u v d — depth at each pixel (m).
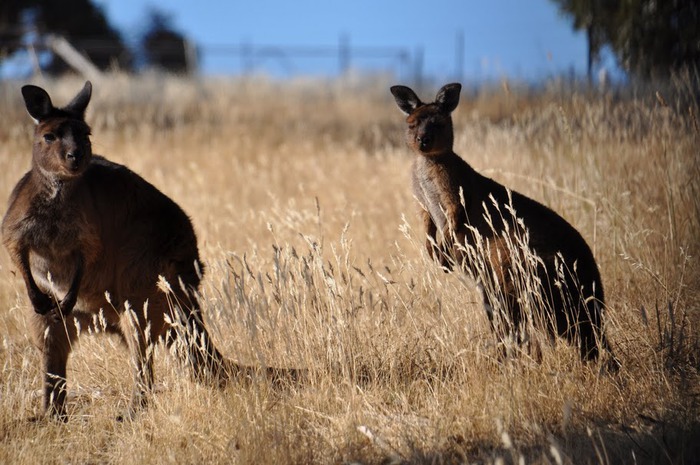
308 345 21.98
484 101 69.62
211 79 99.75
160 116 76.50
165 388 22.61
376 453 18.53
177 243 23.61
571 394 20.31
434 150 25.39
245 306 22.39
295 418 19.98
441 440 18.39
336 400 20.89
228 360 22.59
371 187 42.34
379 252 32.53
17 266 21.77
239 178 47.22
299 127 74.75
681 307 25.42
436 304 23.52
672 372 21.70
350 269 29.67
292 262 22.81
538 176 34.50
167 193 43.00
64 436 21.06
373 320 24.11
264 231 34.47
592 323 22.28
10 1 132.88
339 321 22.16
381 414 20.31
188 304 23.45
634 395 20.48
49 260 22.11
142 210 23.36
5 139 63.44
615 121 38.59
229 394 20.78
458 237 25.38
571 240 23.83
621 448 17.78
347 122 81.31
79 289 22.17
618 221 30.00
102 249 22.56
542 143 38.75
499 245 24.05
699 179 31.30
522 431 18.97
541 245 23.62
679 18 55.75
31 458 19.41
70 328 22.55
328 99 94.00
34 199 21.61
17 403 22.41
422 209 26.53
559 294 22.94
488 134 42.69
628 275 27.64
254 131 72.25
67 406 22.67
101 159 23.88
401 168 44.81
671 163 32.56
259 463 18.27
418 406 21.22
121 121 72.50
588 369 21.45
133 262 22.97
